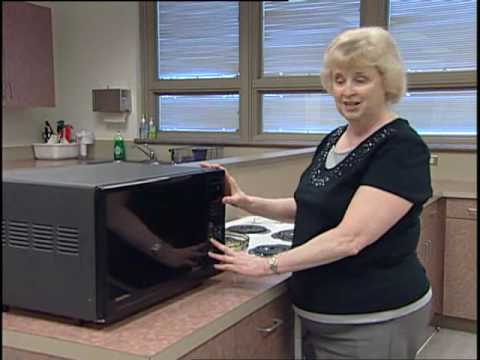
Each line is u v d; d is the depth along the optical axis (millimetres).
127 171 1379
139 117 4656
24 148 4570
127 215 1165
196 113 4828
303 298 1471
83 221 1098
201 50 4820
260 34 4531
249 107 4590
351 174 1353
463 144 3584
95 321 1115
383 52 1316
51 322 1169
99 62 4867
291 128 4504
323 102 4352
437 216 3061
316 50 4293
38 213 1145
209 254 1454
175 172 1383
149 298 1248
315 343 1517
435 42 3467
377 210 1292
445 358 2789
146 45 4879
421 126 3738
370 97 1333
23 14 4570
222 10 4719
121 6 4840
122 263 1156
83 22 4906
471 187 3246
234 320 1290
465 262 3133
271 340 1514
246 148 4508
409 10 3346
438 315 3182
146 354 1037
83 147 4629
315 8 4203
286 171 2785
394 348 1427
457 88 3578
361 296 1389
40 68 4734
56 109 4844
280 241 1880
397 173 1305
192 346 1140
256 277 1410
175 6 4867
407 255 1422
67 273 1129
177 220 1332
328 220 1392
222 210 1528
